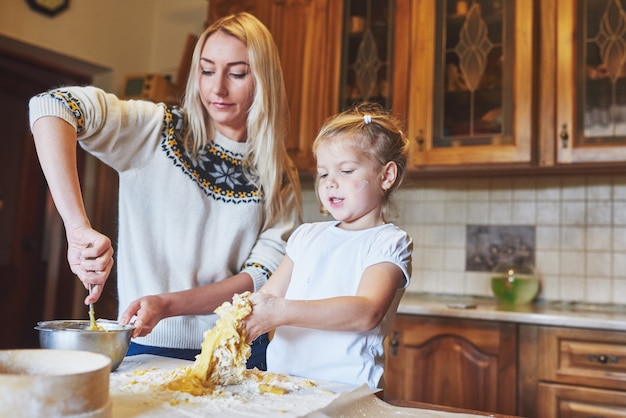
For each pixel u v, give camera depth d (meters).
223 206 1.34
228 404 0.83
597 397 2.03
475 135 2.42
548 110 2.32
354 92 2.66
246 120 1.39
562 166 2.32
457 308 2.28
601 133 2.24
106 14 3.28
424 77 2.52
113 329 1.05
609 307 2.50
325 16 2.72
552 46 2.33
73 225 1.04
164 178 1.29
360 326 1.01
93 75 3.40
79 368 0.74
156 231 1.30
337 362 1.09
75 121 1.14
